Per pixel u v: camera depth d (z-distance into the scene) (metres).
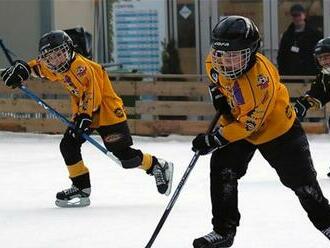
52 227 10.79
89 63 11.79
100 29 24.62
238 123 8.03
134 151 12.24
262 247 9.57
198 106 20.77
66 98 21.53
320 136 20.30
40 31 23.72
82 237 10.20
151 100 21.77
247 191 13.30
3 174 15.53
